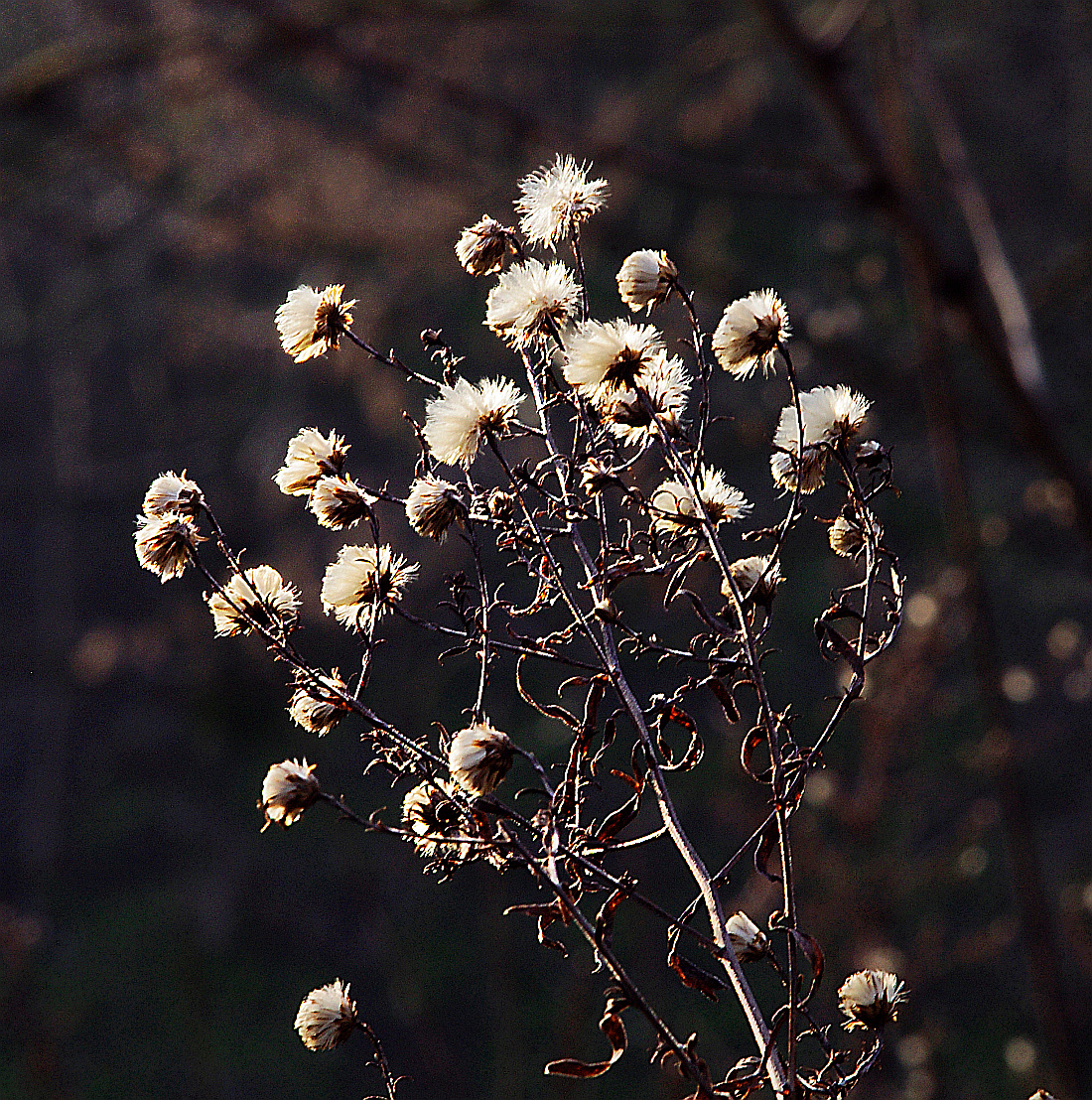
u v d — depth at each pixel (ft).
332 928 34.30
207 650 38.91
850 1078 4.28
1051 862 23.91
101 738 45.73
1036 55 31.30
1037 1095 4.90
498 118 12.76
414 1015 23.71
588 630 4.46
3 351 50.72
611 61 29.94
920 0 20.39
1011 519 18.89
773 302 4.43
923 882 15.14
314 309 4.55
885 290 23.09
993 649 12.38
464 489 4.62
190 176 18.25
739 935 4.28
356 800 27.43
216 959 34.30
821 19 16.80
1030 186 32.42
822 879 13.02
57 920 39.17
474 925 26.71
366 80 19.83
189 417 47.70
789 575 26.13
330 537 29.81
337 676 4.42
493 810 4.09
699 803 19.97
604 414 4.31
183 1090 27.99
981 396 17.54
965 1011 18.47
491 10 14.35
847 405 4.46
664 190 29.01
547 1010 20.79
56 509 48.93
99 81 16.28
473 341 26.84
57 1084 17.31
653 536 4.56
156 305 45.93
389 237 18.24
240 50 13.58
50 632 46.78
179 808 42.14
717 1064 15.16
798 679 27.58
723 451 17.79
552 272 4.46
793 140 26.50
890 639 4.44
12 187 16.89
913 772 15.71
